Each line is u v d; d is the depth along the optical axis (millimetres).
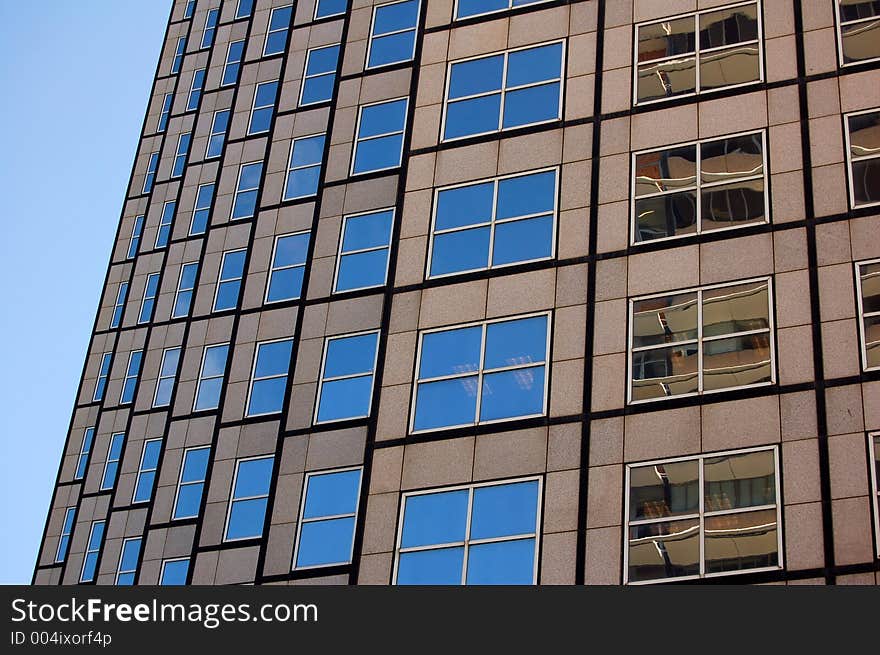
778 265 34594
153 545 45125
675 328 34688
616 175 38062
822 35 38094
